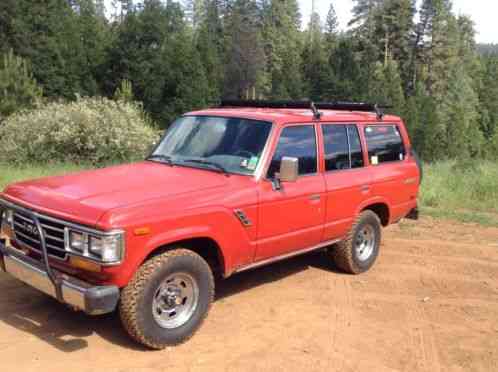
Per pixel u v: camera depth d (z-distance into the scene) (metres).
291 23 97.00
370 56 79.06
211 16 96.12
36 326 5.08
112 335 4.98
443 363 4.93
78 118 18.34
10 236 5.06
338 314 5.82
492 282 7.10
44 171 14.64
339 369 4.69
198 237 4.88
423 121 59.94
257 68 78.50
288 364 4.70
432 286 6.86
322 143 6.27
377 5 82.06
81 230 4.34
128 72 53.94
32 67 46.53
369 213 7.04
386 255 8.05
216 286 6.43
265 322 5.51
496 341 5.42
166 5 62.88
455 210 11.47
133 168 5.70
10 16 46.81
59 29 50.03
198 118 6.24
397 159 7.56
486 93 83.31
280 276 6.91
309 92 66.25
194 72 55.06
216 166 5.53
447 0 77.69
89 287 4.30
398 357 4.98
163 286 4.71
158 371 4.43
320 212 6.16
